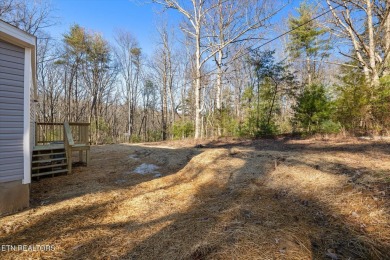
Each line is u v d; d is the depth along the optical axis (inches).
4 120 126.1
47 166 208.1
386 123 285.4
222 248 82.3
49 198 153.9
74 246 93.5
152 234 100.1
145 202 141.4
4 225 112.4
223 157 221.3
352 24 420.5
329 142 283.7
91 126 806.5
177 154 290.0
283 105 713.6
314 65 770.2
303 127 393.4
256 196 131.9
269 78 471.8
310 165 162.1
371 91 290.2
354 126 316.5
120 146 431.8
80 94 952.3
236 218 104.7
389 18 364.2
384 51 385.1
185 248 86.4
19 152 132.7
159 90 1082.1
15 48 130.6
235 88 791.1
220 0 517.0
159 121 1170.0
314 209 106.7
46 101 864.3
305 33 661.9
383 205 96.1
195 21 524.4
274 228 92.4
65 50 861.2
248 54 532.1
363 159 166.4
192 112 960.9
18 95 132.0
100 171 231.9
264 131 432.5
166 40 917.2
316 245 80.5
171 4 514.9
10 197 128.8
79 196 156.8
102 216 122.9
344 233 85.8
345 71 484.1
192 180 186.4
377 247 76.3
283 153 216.5
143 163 263.4
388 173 125.3
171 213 122.3
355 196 108.7
